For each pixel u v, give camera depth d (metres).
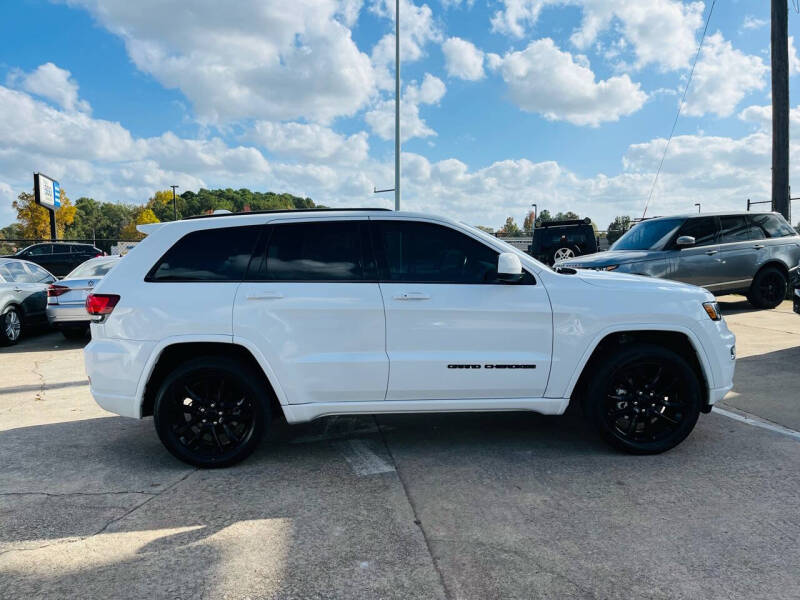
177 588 2.31
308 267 3.65
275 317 3.54
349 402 3.64
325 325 3.57
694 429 4.29
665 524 2.83
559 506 3.04
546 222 15.16
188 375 3.54
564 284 3.76
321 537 2.73
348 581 2.35
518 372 3.67
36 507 3.09
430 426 4.48
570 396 3.73
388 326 3.60
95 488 3.35
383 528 2.81
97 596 2.27
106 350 3.57
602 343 3.86
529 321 3.66
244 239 3.69
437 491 3.25
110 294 3.58
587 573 2.40
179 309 3.53
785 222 10.44
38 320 10.07
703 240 9.46
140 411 3.57
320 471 3.57
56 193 25.73
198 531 2.80
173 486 3.37
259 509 3.04
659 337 3.93
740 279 9.72
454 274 3.72
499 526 2.82
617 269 8.71
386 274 3.67
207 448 3.67
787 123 12.66
